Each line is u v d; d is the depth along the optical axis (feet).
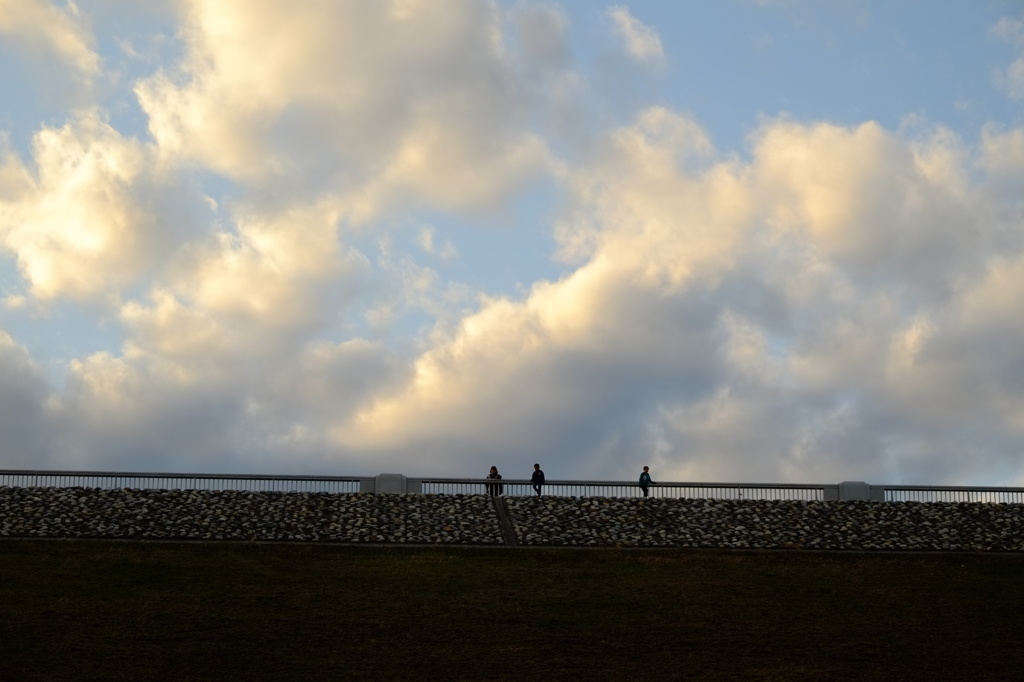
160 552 149.69
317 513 167.32
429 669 116.47
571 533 163.94
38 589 134.92
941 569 152.05
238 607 132.87
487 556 153.89
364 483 180.86
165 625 126.41
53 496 169.07
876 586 145.48
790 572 150.00
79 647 118.83
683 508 175.11
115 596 134.41
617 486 183.21
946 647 125.70
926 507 177.88
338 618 130.62
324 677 113.60
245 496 173.37
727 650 123.65
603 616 133.69
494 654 121.29
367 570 146.72
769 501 179.52
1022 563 155.02
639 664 118.93
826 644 125.90
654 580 146.10
